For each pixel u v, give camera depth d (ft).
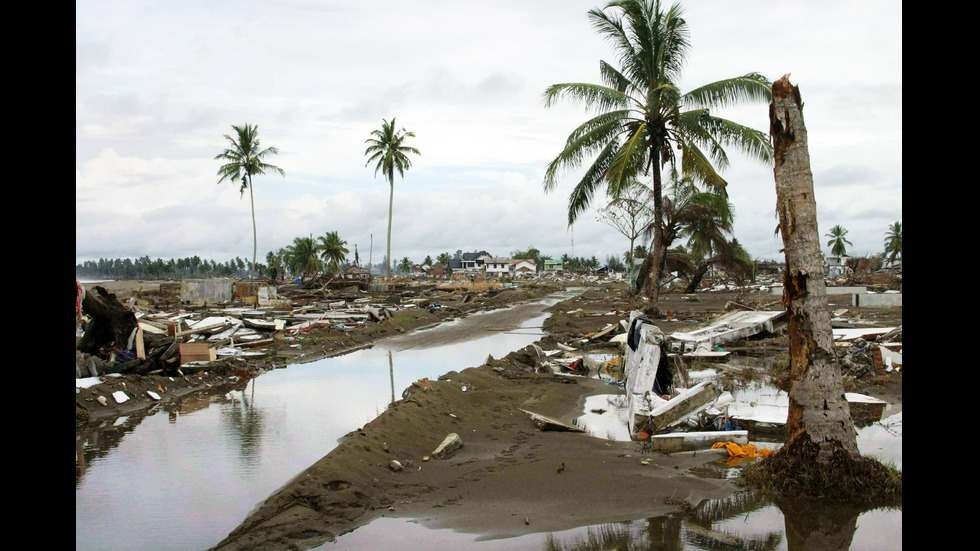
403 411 29.01
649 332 33.14
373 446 24.20
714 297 134.21
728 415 28.55
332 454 22.49
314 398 39.29
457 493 20.98
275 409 36.11
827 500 19.24
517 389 39.17
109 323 45.09
